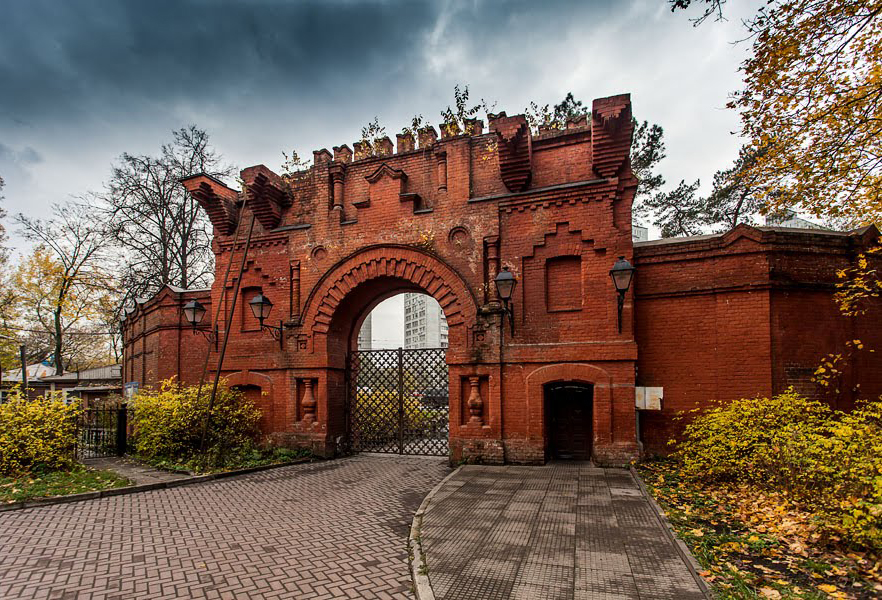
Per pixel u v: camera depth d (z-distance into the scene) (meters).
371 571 6.06
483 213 12.99
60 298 31.20
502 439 12.25
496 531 7.11
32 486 10.09
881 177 9.67
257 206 15.14
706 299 11.80
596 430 11.56
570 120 13.33
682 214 27.53
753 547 5.85
